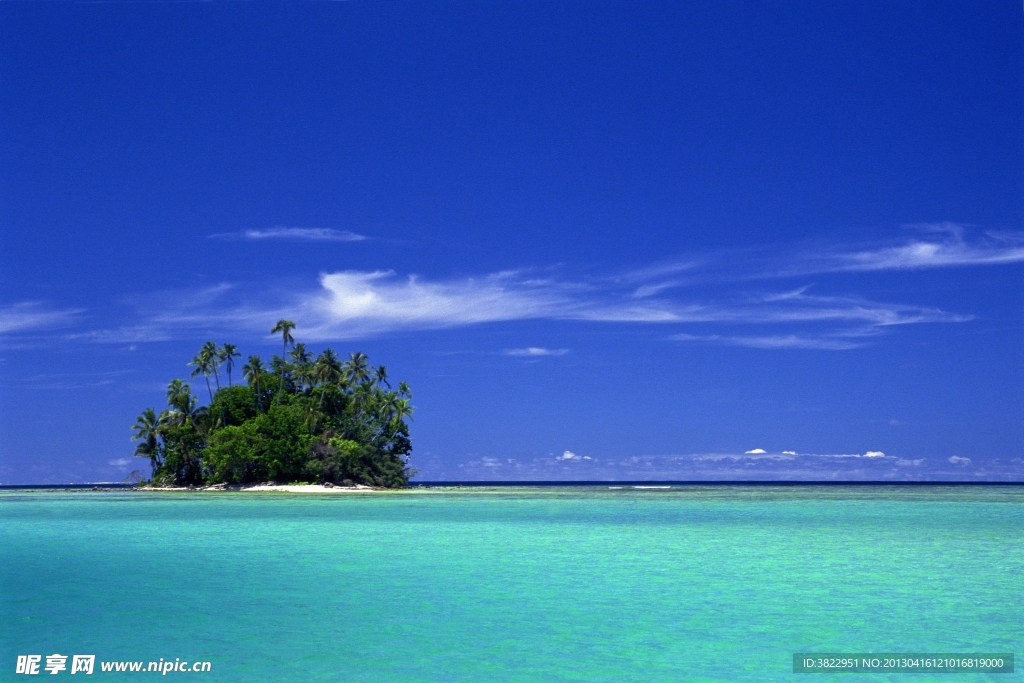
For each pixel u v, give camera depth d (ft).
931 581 95.91
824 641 68.33
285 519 192.24
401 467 407.85
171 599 84.79
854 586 92.48
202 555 119.55
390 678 58.23
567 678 58.29
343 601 83.51
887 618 76.23
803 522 185.47
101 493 431.02
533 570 103.91
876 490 526.57
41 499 330.34
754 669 60.80
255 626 72.79
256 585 92.73
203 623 74.13
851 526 171.53
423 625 73.51
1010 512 224.12
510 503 287.48
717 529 164.66
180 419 387.34
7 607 80.59
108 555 118.93
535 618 75.92
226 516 203.00
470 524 176.76
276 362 395.55
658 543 135.44
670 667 61.00
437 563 110.73
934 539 142.82
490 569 104.32
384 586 92.48
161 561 112.78
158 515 207.00
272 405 374.84
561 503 289.74
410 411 403.13
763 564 109.70
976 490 526.16
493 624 73.51
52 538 143.54
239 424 385.70
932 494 412.36
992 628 72.79
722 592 88.69
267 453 364.17
